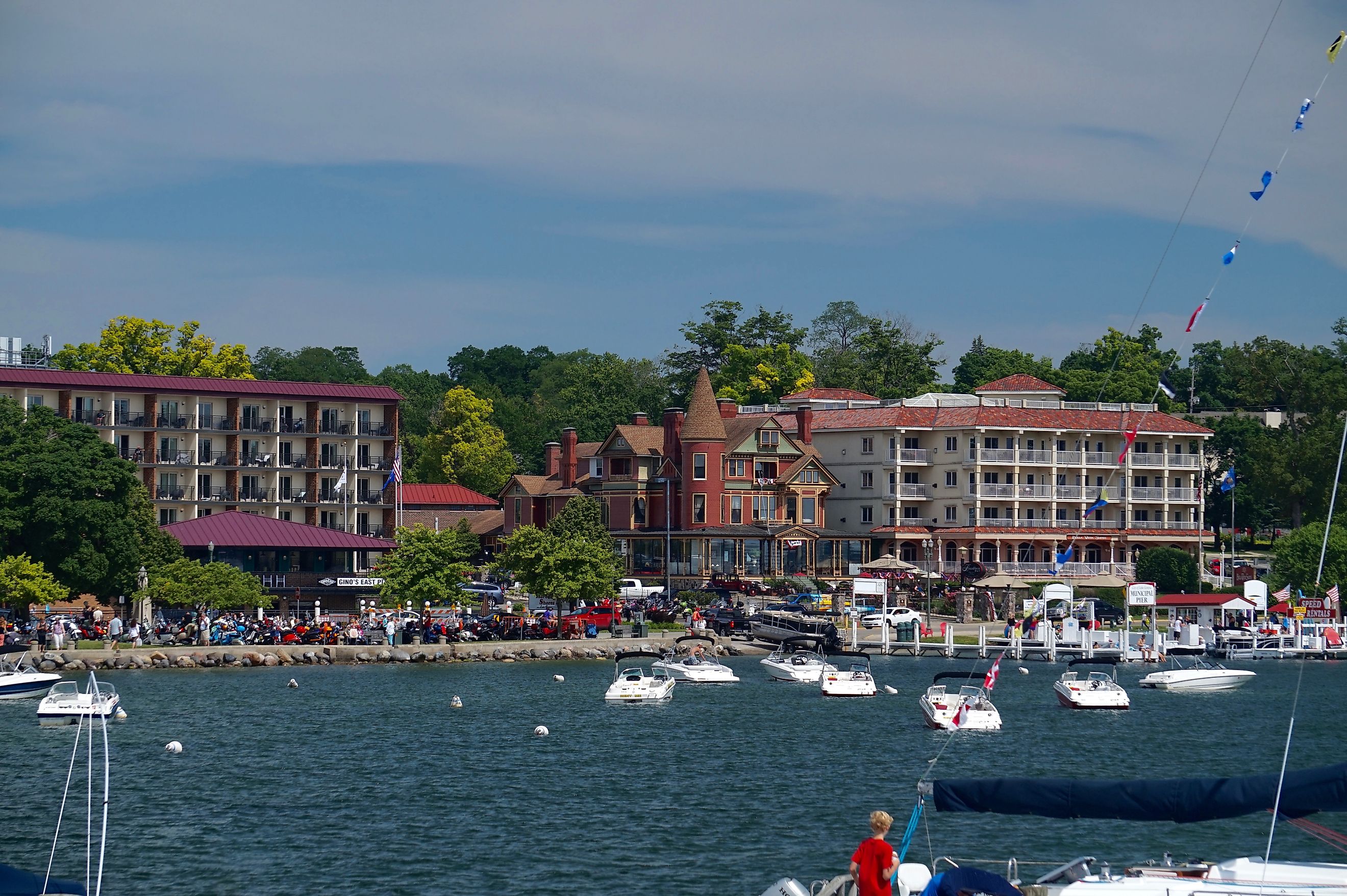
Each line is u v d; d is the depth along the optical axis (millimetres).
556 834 70812
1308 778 45062
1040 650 167000
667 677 131500
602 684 136250
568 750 96188
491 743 99062
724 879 62656
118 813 75125
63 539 153125
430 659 155125
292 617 173250
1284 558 199250
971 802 48938
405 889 61125
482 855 66750
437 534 165250
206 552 187000
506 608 197000
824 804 77812
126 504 160125
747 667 157250
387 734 102312
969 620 198250
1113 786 47344
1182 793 46344
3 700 118750
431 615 169500
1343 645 172125
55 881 52250
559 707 119000
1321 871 49250
